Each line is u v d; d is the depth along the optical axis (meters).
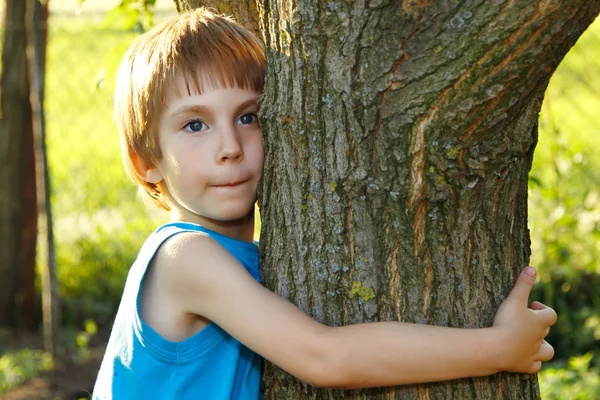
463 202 1.55
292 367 1.55
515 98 1.44
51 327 4.77
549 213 4.62
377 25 1.49
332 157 1.58
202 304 1.63
